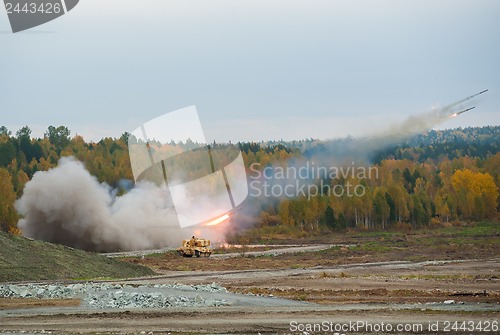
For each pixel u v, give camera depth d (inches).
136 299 2775.6
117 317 2362.2
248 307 2588.6
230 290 3275.1
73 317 2377.0
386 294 3046.3
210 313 2428.6
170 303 2687.0
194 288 3225.9
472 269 4453.7
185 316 2368.4
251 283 3690.9
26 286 3238.2
